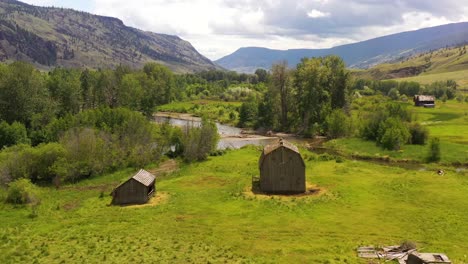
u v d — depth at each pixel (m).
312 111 140.50
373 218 48.88
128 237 43.28
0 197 59.34
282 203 55.44
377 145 102.75
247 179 70.31
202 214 51.47
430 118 154.88
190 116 188.88
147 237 43.25
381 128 105.00
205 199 58.47
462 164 85.88
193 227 46.56
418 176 70.81
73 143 76.06
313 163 83.31
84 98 157.12
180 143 94.75
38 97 120.88
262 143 121.44
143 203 57.25
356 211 51.59
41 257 38.03
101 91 158.62
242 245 40.75
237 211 52.38
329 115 133.12
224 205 55.22
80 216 51.69
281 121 151.12
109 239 42.59
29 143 95.94
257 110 161.62
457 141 105.88
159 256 37.97
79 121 98.56
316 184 65.69
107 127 93.25
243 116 163.62
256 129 154.62
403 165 87.31
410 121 117.81
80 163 74.62
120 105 156.75
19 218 50.91
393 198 57.25
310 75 142.00
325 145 113.62
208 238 42.81
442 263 32.19
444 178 68.75
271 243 41.22
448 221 47.31
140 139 89.75
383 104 143.12
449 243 40.56
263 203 55.56
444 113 167.75
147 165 85.06
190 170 79.25
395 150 97.06
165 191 63.75
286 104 151.00
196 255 38.16
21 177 67.75
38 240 42.66
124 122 95.12
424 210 51.69
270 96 153.25
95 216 51.50
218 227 46.44
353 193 59.78
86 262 36.69
